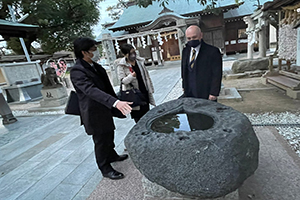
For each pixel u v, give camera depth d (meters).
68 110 2.04
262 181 1.80
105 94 1.67
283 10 4.68
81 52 1.84
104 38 8.96
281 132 2.70
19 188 2.29
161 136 1.40
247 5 15.41
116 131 3.63
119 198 1.85
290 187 1.69
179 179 1.31
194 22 12.55
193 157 1.24
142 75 2.71
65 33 14.84
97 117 1.92
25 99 8.96
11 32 5.74
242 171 1.25
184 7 15.30
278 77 5.20
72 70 1.82
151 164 1.36
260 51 7.83
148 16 15.98
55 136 3.90
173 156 1.29
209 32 14.92
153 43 15.85
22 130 4.91
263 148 2.34
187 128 1.56
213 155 1.21
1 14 12.09
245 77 7.08
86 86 1.73
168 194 1.67
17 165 2.90
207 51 2.26
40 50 20.33
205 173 1.24
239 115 1.52
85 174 2.38
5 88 9.02
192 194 1.33
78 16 15.09
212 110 1.70
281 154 2.17
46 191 2.16
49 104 6.72
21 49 14.79
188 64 2.48
